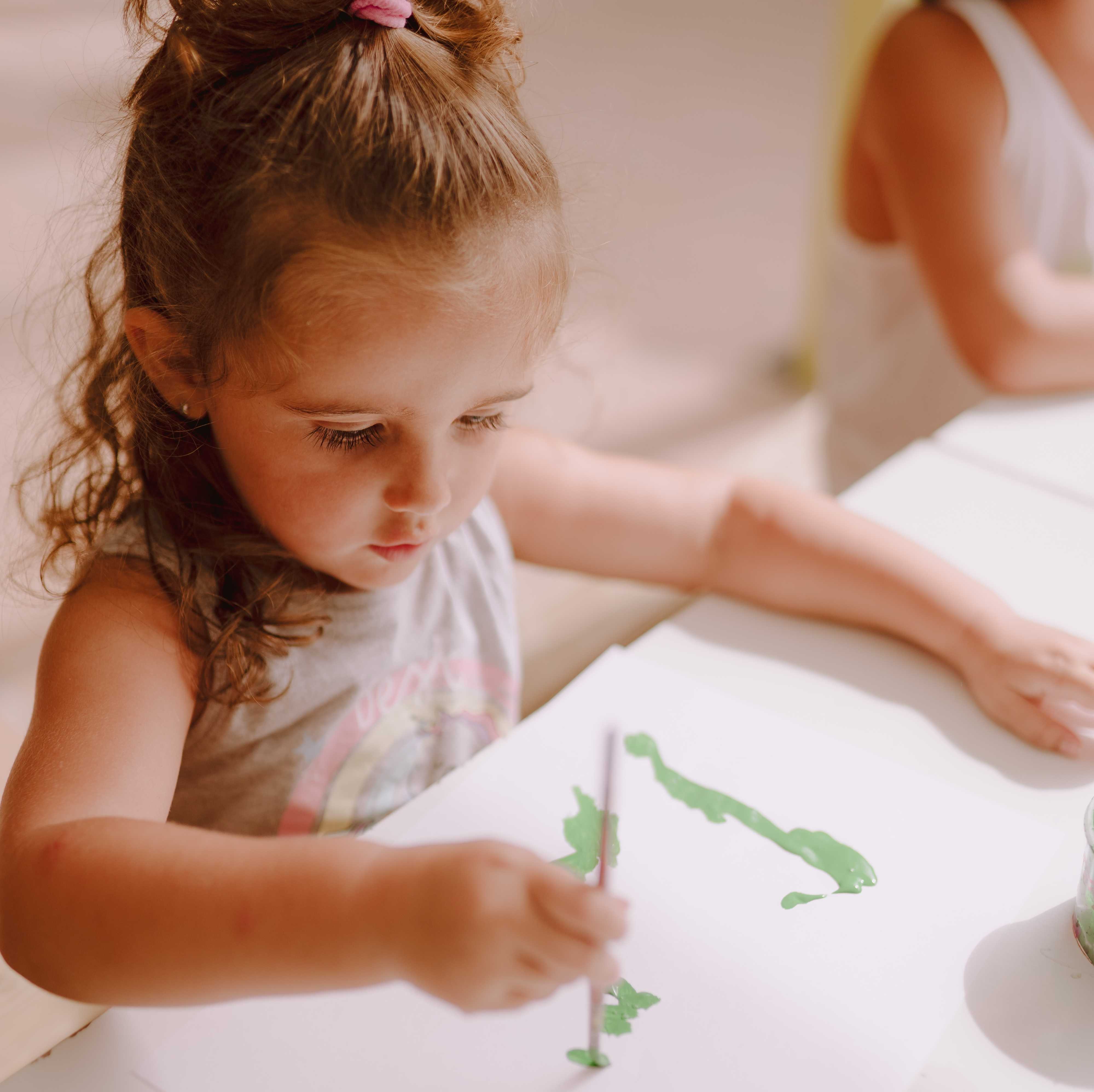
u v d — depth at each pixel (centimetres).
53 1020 89
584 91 327
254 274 54
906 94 121
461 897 44
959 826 64
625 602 160
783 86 342
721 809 64
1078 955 57
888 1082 51
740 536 84
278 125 53
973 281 113
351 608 75
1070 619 78
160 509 67
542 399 187
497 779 66
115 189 64
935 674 75
